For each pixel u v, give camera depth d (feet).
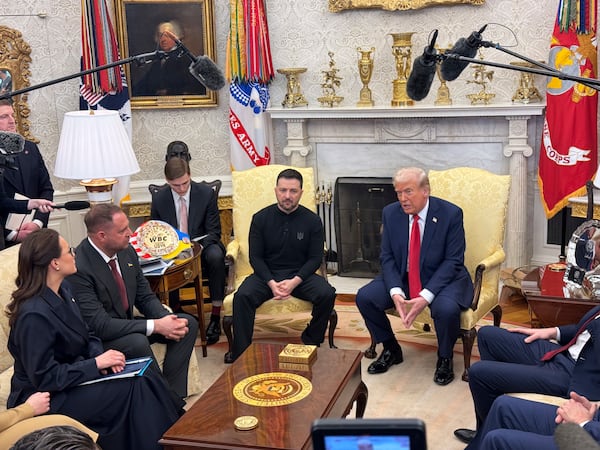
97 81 17.61
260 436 8.15
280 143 19.44
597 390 8.80
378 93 18.39
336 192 18.85
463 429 10.89
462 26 17.39
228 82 18.86
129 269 11.62
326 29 18.38
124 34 18.39
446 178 14.20
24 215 13.01
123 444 9.77
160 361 11.72
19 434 8.25
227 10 18.69
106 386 9.66
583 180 16.25
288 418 8.52
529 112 16.62
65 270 9.55
